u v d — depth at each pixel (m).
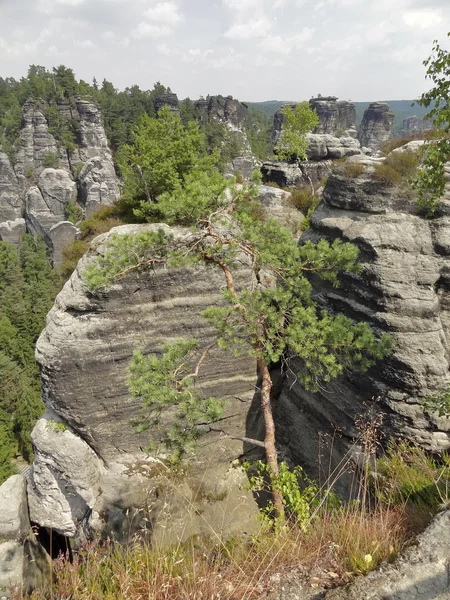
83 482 18.20
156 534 17.47
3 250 99.62
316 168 61.97
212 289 18.20
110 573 7.82
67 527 19.27
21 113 123.50
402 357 15.05
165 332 18.00
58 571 8.40
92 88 143.50
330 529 7.98
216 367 19.06
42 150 120.19
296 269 12.54
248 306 11.76
